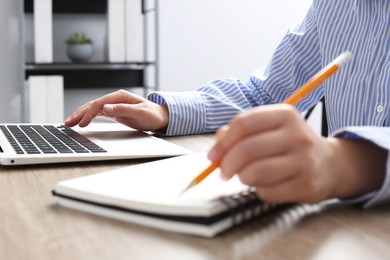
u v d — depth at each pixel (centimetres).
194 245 37
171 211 39
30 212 45
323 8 100
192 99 99
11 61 254
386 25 88
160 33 268
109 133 88
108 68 250
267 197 40
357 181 45
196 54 274
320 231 40
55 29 260
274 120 39
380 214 44
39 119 232
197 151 78
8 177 59
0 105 255
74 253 36
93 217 43
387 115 85
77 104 269
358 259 34
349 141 47
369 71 90
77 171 63
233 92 108
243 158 39
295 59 108
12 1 250
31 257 35
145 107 93
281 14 279
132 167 55
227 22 274
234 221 40
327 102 99
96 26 265
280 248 36
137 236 39
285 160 38
